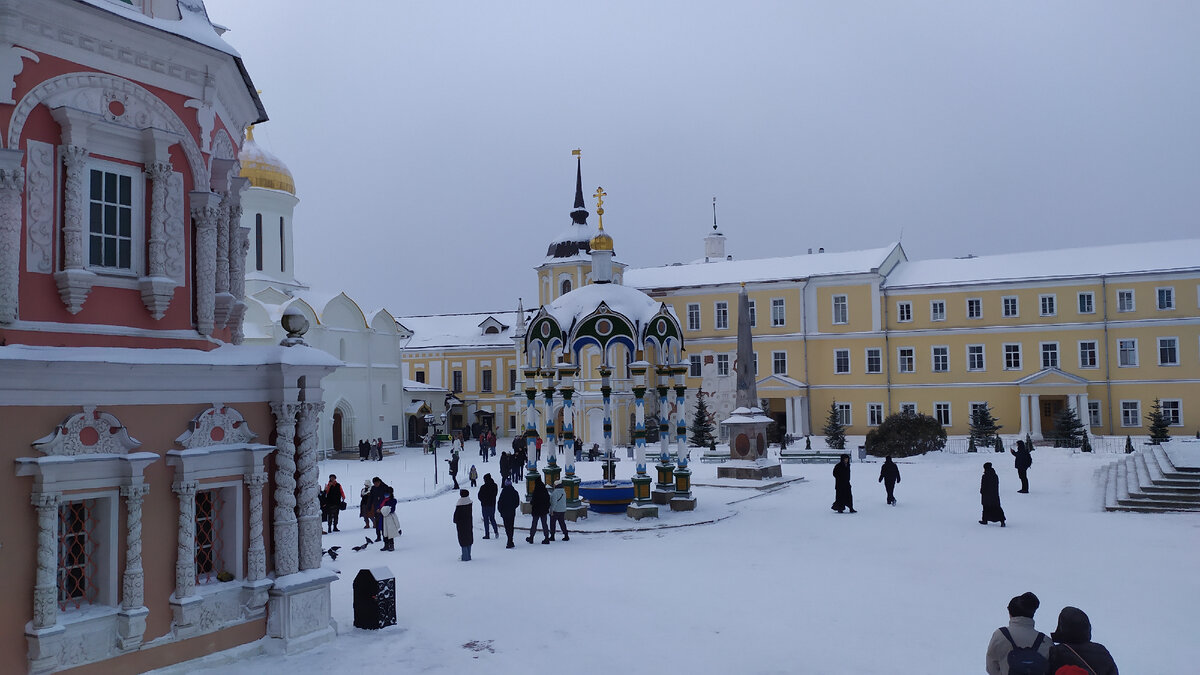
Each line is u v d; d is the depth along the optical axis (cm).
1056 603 1539
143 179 1305
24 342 1143
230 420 1359
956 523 2430
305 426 1462
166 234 1325
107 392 1197
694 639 1385
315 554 1457
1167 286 5769
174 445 1279
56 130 1202
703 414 6234
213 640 1309
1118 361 5875
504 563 2023
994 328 6166
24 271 1156
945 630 1401
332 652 1359
